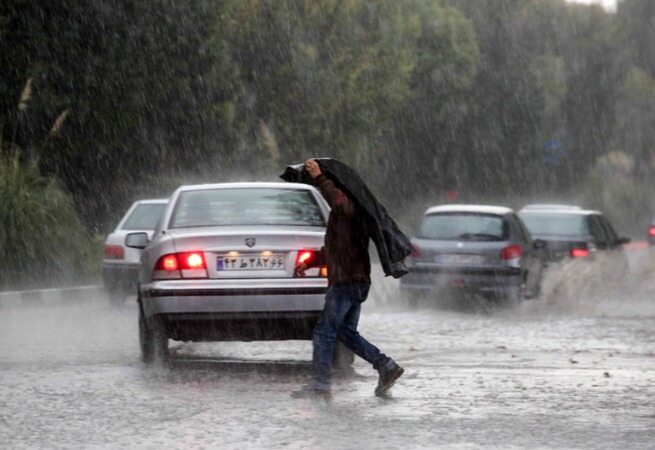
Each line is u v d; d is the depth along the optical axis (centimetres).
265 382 2855
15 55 7775
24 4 7762
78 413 2391
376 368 2644
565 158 18825
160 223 3234
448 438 2127
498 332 4212
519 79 17050
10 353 3462
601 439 2122
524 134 16950
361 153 11675
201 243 3031
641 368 3142
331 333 2644
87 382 2836
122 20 8031
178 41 8306
